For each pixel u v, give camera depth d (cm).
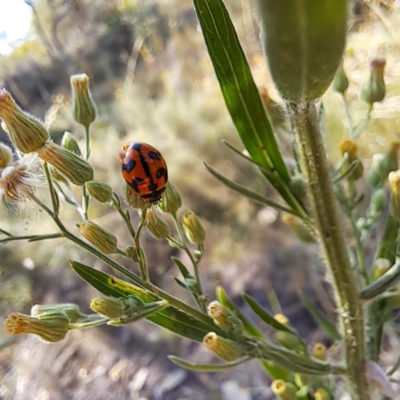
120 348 15
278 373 6
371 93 5
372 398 6
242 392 13
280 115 5
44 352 16
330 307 13
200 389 14
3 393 15
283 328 6
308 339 13
